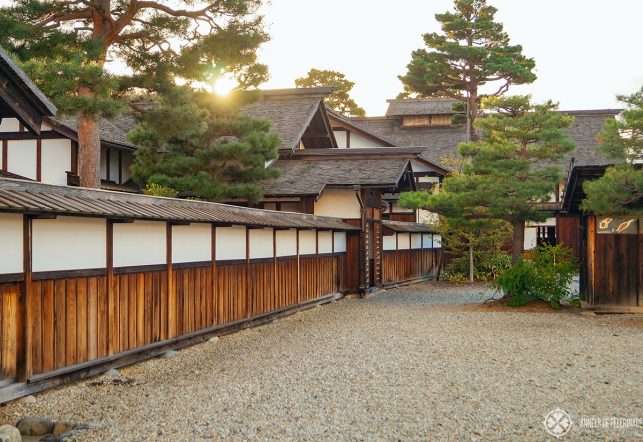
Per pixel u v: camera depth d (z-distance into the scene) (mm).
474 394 8195
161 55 17484
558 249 18328
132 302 10227
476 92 37531
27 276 7949
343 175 22672
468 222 20125
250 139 19875
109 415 7336
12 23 14625
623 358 10594
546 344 11992
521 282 17859
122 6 17500
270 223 14703
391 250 25609
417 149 24250
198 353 11328
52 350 8430
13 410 7523
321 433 6648
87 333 9125
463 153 19906
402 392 8320
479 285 26094
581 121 41531
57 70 13320
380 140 33781
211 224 12797
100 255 9438
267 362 10445
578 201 17344
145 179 21453
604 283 16594
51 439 6473
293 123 25969
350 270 22203
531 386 8617
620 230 16547
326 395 8195
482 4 36094
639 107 14867
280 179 22750
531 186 18047
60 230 8586
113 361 9719
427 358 10641
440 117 45469
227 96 19609
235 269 13891
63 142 20859
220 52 17312
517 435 6539
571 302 17828
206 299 12625
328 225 19422
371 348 11656
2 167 21172
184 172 20312
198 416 7270
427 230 28609
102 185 21812
